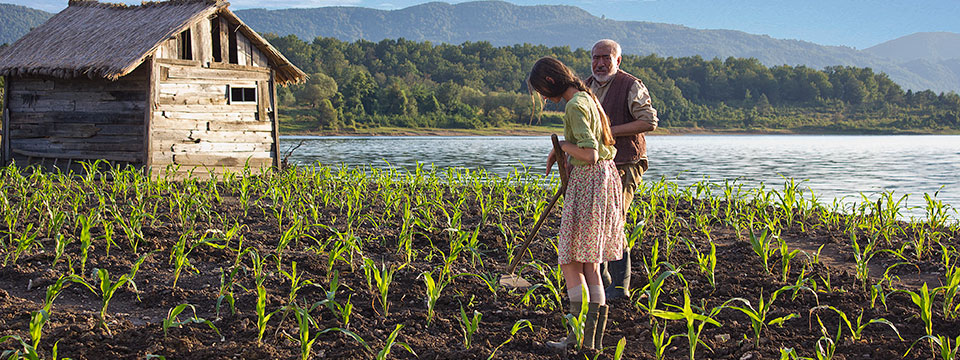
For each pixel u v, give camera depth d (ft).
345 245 19.35
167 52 43.65
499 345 13.48
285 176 42.32
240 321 14.58
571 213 13.70
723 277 18.48
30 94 47.57
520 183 39.50
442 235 23.77
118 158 44.19
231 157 47.11
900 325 14.73
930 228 26.66
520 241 23.61
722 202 35.27
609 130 14.01
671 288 17.63
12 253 19.71
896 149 146.51
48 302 13.16
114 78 39.55
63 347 12.98
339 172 42.37
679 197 35.60
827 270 19.45
